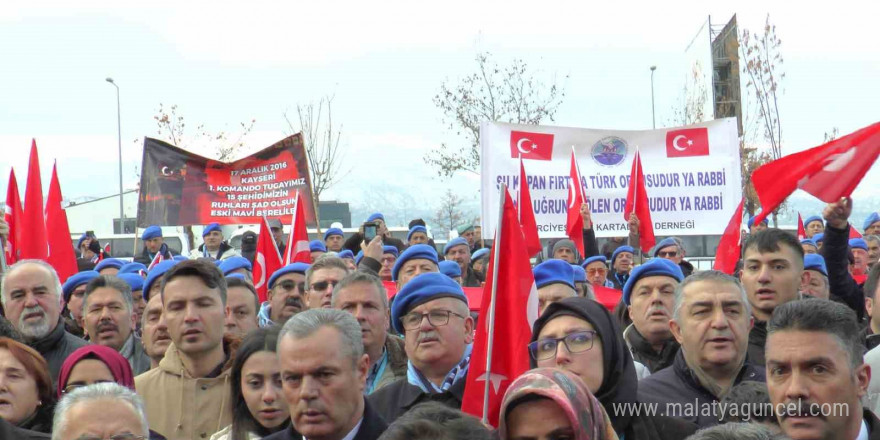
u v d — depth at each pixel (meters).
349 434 5.55
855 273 13.81
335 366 5.47
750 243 7.91
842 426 5.04
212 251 16.44
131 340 8.93
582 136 14.49
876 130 8.86
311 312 5.63
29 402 6.64
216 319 7.41
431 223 65.00
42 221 11.25
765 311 7.82
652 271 8.01
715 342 6.52
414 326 6.95
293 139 15.03
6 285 8.59
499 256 6.30
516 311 6.26
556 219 14.42
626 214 13.16
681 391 6.62
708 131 14.36
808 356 5.04
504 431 4.45
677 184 14.41
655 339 7.95
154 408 7.38
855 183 8.84
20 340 7.50
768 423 5.40
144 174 15.28
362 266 9.78
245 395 6.49
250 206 15.15
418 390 6.95
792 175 9.05
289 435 5.96
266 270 11.68
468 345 7.29
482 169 14.38
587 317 5.68
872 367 6.82
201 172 15.23
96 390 5.45
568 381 4.46
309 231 34.47
